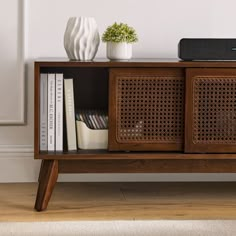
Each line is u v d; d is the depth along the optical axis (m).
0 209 2.21
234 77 2.23
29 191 2.47
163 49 2.62
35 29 2.58
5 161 2.61
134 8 2.60
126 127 2.25
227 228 1.99
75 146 2.30
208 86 2.23
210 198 2.40
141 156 2.22
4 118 2.59
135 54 2.61
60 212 2.17
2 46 2.56
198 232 1.95
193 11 2.61
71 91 2.29
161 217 2.12
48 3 2.57
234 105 2.25
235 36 2.63
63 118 2.33
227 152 2.26
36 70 2.18
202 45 2.29
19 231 1.94
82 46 2.29
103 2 2.59
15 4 2.56
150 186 2.59
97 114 2.34
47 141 2.28
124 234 1.93
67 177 2.64
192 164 2.27
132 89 2.23
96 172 2.25
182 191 2.51
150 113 2.25
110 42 2.33
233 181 2.67
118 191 2.50
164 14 2.60
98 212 2.18
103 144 2.32
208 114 2.24
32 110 2.61
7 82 2.57
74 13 2.58
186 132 2.24
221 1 2.61
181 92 2.25
